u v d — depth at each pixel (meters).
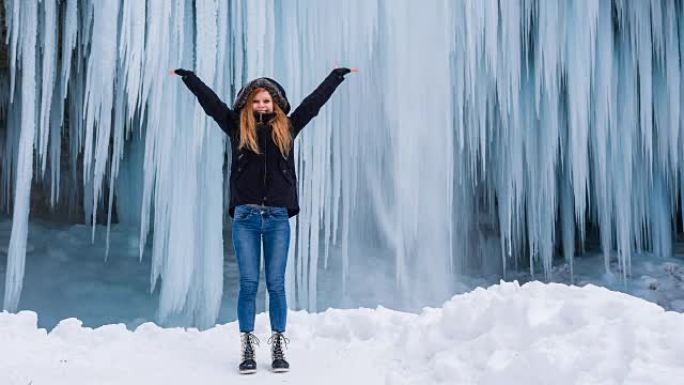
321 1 7.92
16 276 7.16
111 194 7.67
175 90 7.24
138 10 6.93
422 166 8.70
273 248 3.46
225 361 3.63
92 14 7.97
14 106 9.83
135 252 10.96
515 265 12.62
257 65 7.38
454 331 3.57
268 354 3.80
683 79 10.12
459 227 12.27
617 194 10.37
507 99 9.55
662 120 10.33
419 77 8.45
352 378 3.32
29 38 7.16
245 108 3.46
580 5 9.15
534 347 3.08
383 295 9.36
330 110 8.05
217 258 7.67
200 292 7.75
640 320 3.11
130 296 9.23
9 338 3.88
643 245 13.03
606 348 2.93
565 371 2.82
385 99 8.41
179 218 7.41
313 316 4.50
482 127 9.25
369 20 8.02
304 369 3.48
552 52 9.10
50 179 11.84
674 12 9.93
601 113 9.63
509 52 9.01
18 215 7.11
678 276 10.94
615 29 10.06
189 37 7.44
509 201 10.19
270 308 3.45
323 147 8.00
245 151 3.43
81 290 9.27
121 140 7.68
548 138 9.81
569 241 11.38
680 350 2.84
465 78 9.23
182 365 3.51
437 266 9.22
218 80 7.36
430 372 3.31
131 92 6.90
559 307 3.44
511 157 10.10
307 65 7.89
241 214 3.42
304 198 7.98
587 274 11.51
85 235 11.34
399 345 3.75
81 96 8.92
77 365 3.40
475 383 3.09
